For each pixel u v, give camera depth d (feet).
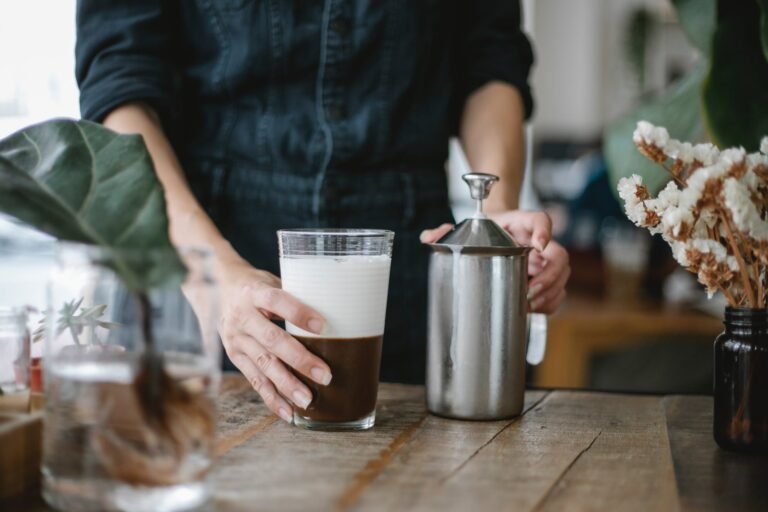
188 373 2.33
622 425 3.50
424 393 4.08
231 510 2.44
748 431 3.07
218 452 3.00
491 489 2.66
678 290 10.29
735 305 3.20
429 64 5.06
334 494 2.58
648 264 10.55
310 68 4.85
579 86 18.90
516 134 5.09
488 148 4.99
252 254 4.95
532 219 3.94
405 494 2.59
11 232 9.59
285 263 3.30
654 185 4.94
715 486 2.74
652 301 10.12
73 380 2.32
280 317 3.34
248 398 3.83
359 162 4.92
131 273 2.28
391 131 4.94
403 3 4.88
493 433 3.33
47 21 10.94
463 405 3.50
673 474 2.86
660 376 8.53
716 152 3.14
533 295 4.11
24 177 2.57
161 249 2.51
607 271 10.62
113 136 2.65
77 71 4.75
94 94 4.53
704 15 4.56
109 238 2.50
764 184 3.09
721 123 4.33
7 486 2.59
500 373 3.51
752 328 3.09
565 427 3.45
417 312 5.10
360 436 3.25
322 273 3.23
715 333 8.95
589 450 3.12
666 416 3.67
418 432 3.32
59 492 2.39
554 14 18.85
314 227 4.90
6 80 10.96
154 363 2.29
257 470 2.80
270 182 4.91
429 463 2.91
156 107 4.65
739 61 4.32
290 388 3.27
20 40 10.93
